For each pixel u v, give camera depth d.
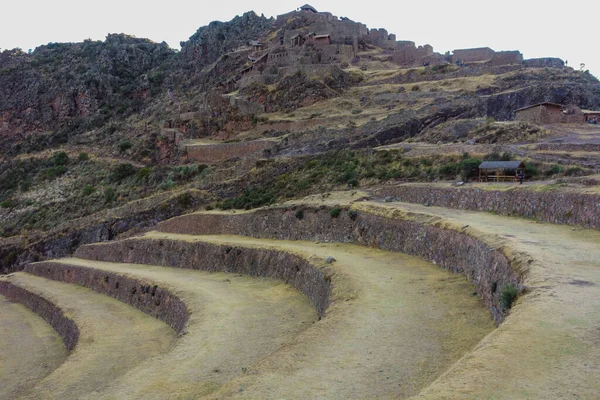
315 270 61.31
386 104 147.62
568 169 73.94
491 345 24.61
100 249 120.50
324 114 149.12
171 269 95.12
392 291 48.03
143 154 177.25
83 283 103.38
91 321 73.94
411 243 64.81
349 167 108.88
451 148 99.12
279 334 49.84
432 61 182.00
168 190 143.75
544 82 131.75
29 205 175.50
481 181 80.88
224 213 110.62
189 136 170.25
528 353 23.36
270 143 138.50
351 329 37.81
